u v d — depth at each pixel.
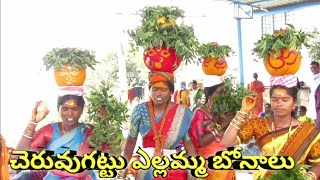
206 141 5.21
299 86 4.35
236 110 5.63
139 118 4.80
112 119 4.97
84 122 4.97
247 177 8.29
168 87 4.72
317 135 4.22
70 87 4.74
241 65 19.19
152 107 4.79
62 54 4.71
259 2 17.83
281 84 4.25
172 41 4.68
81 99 4.79
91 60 4.84
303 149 4.20
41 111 4.80
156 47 4.69
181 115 4.79
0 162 4.02
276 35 4.31
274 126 4.32
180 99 10.79
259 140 4.38
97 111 4.95
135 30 4.87
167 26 4.69
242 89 5.80
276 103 4.24
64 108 4.73
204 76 5.91
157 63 4.68
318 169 4.20
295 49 4.27
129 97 12.18
